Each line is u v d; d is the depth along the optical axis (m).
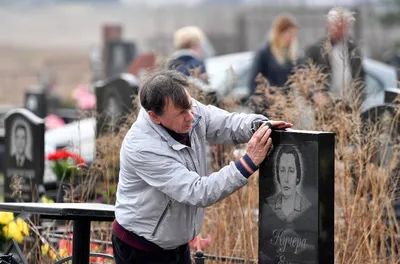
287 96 11.35
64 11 106.94
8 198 13.66
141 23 98.00
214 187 7.84
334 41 12.40
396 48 60.12
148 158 7.97
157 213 8.12
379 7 64.00
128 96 14.58
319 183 7.58
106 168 12.01
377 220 10.29
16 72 66.88
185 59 15.09
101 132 12.73
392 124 10.73
